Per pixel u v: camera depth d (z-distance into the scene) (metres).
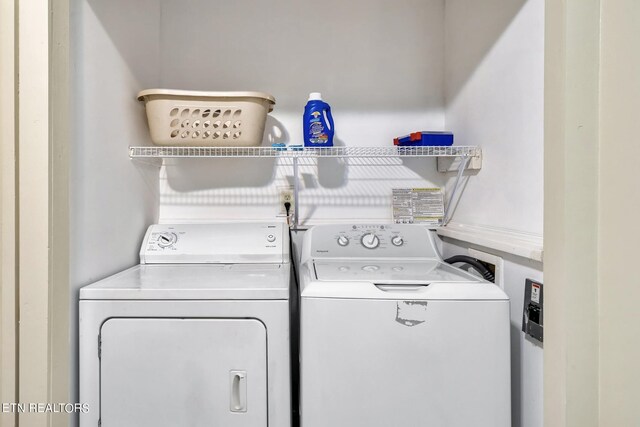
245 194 2.21
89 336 1.29
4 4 1.06
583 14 0.98
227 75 2.21
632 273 0.89
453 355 1.24
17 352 1.08
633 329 0.89
